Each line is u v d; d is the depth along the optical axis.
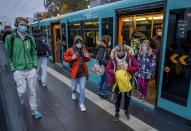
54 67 8.94
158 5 3.48
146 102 4.30
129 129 3.27
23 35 3.31
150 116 3.72
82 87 4.00
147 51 4.31
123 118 3.67
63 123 3.52
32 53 3.49
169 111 3.58
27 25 3.33
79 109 4.12
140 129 3.26
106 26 4.96
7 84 0.80
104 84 4.68
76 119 3.67
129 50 3.42
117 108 3.52
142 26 5.29
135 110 4.01
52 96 4.93
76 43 3.90
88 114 3.87
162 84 3.65
